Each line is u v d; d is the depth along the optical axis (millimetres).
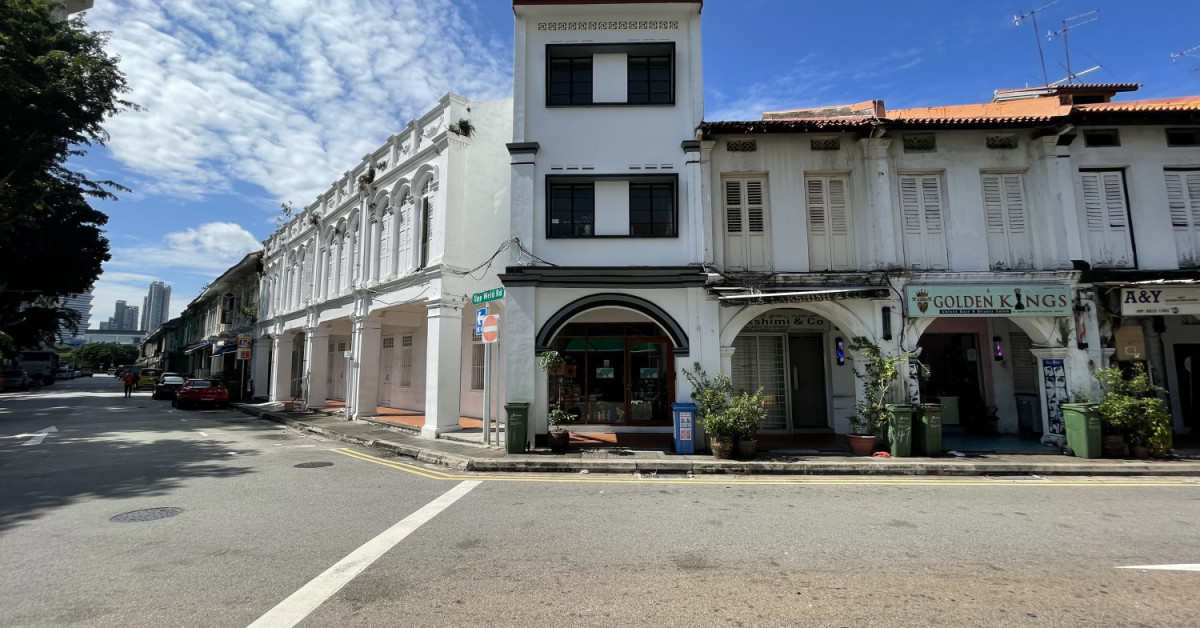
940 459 10023
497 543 5402
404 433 14398
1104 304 11352
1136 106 11930
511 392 11508
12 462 10062
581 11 12617
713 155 12398
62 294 33750
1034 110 13344
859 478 9008
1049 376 11555
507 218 15195
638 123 12344
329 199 22031
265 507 6805
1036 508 6914
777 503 7164
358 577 4504
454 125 14727
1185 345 13180
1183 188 11945
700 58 12438
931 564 4844
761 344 14062
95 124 21234
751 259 12250
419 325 19359
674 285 11734
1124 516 6520
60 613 3828
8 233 24938
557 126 12383
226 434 14703
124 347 126000
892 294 11484
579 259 11984
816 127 11750
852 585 4371
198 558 4938
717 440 10117
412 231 15812
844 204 12305
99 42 21031
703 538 5590
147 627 3633
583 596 4152
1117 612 3891
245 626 3650
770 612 3881
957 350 13797
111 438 13547
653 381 13789
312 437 14445
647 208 12320
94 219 32281
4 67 17266
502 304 14727
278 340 25188
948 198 11914
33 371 50438
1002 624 3703
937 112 14977
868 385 11242
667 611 3895
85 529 5820
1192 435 12688
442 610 3902
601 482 8594
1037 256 11734
